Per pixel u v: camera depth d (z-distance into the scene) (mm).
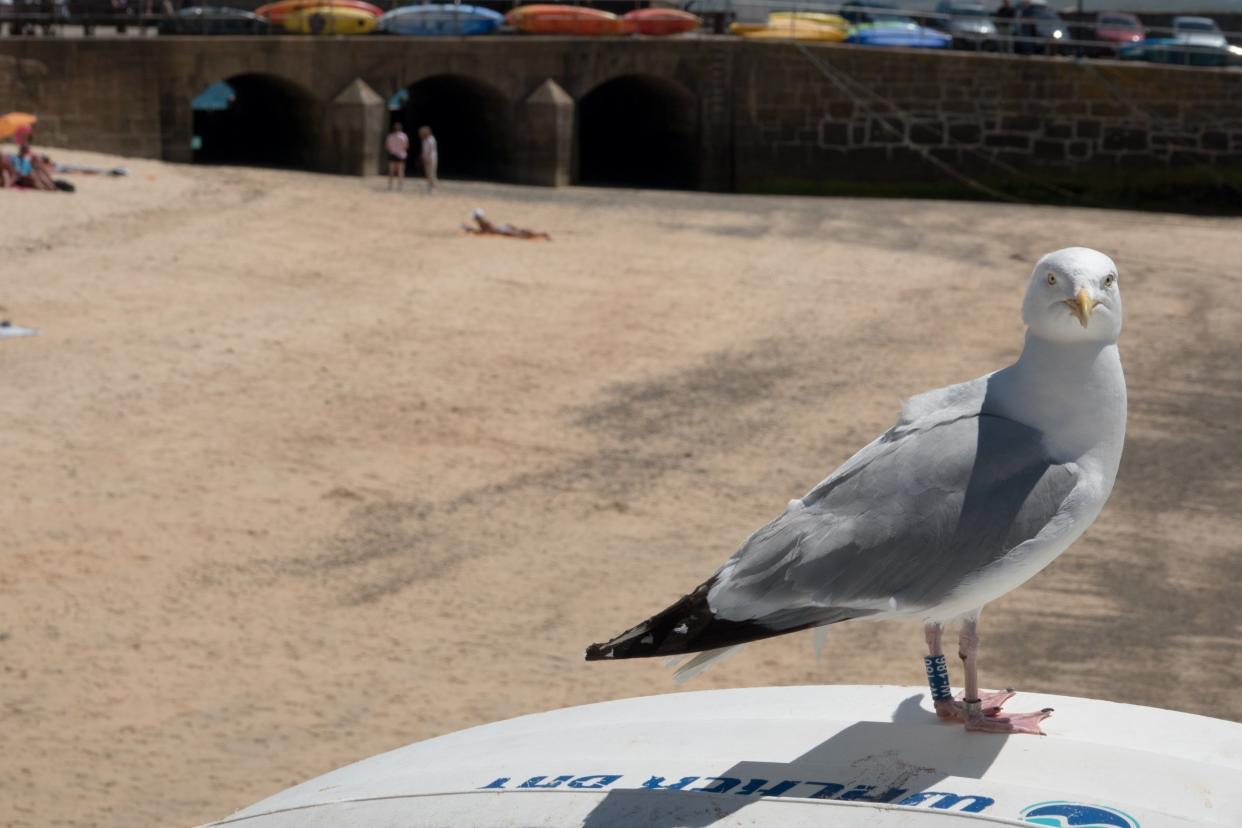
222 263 26344
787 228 34656
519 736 3863
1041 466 3285
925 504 3223
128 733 10188
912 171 42906
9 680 10969
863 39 44156
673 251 30578
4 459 15898
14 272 24391
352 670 11391
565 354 21938
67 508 14703
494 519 15141
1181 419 19641
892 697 3855
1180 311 26516
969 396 3447
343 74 40812
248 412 18203
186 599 12742
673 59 42750
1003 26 44844
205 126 46688
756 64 42594
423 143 37969
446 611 12680
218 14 41562
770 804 3053
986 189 42625
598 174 46812
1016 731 3412
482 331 22875
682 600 3199
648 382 20703
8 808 8992
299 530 14570
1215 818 2957
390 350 21391
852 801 3020
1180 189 41875
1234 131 41500
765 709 3861
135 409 17969
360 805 3457
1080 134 42219
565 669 11430
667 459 17359
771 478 16781
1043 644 11836
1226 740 3463
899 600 3217
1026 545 3227
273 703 10750
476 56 41781
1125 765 3201
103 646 11688
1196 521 15414
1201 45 42844
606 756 3484
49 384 18609
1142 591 13203
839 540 3197
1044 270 3291
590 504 15719
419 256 28312
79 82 38125
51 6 41375
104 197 31828
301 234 29906
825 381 21172
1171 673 11273
